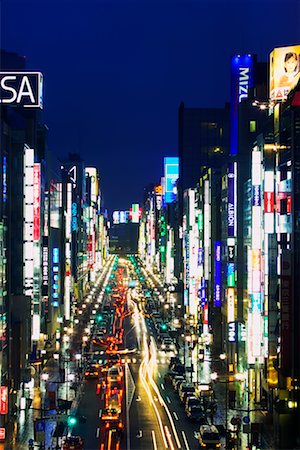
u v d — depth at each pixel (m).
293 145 63.72
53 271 121.94
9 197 75.00
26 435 63.31
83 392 82.12
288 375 62.28
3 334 70.38
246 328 83.44
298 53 76.12
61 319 126.56
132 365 101.38
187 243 146.75
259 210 75.31
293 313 62.50
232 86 101.94
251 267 74.19
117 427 63.59
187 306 144.38
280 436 60.28
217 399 78.81
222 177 102.56
